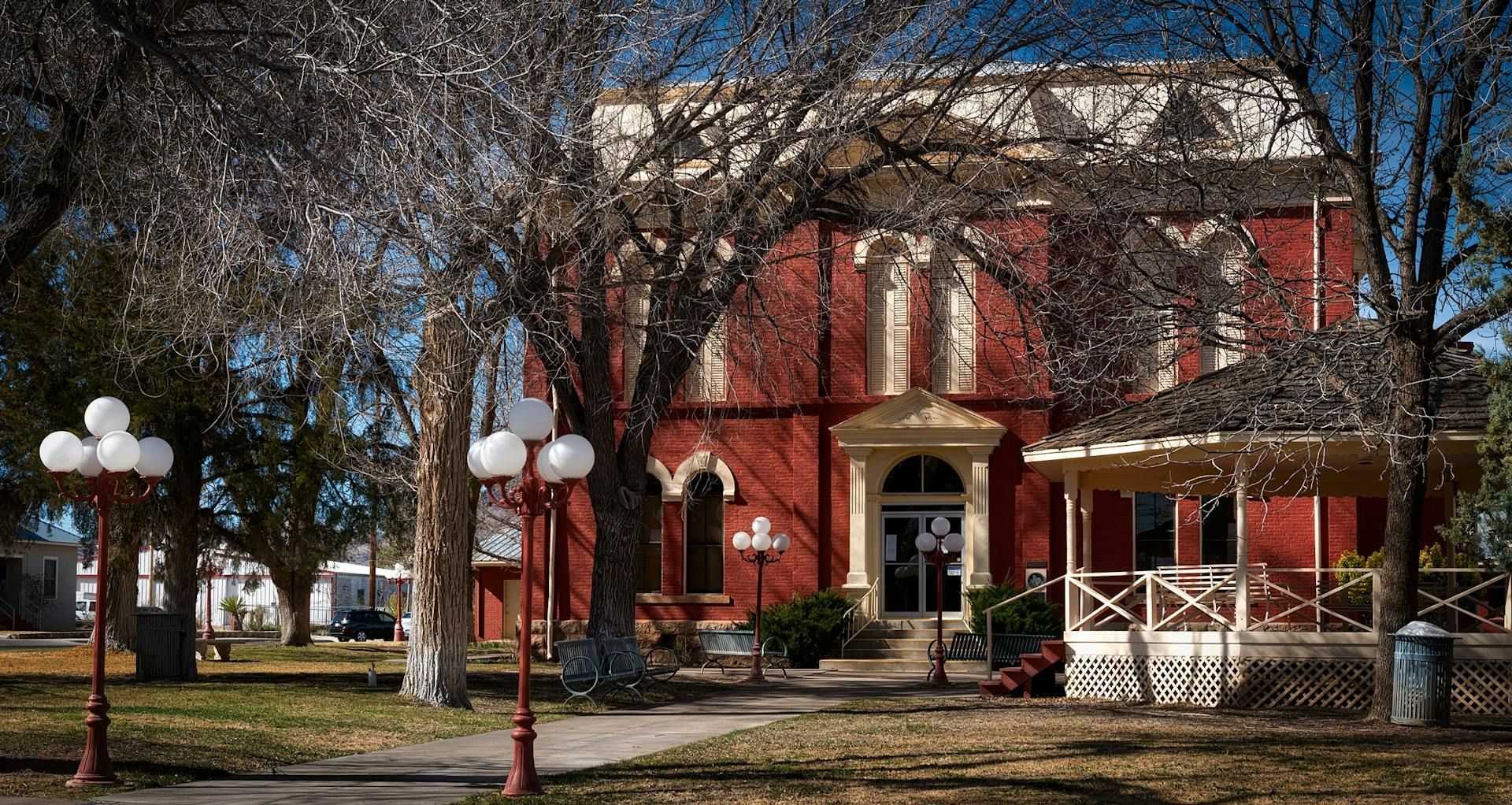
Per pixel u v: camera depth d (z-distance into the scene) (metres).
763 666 31.17
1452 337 16.30
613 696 21.11
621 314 19.69
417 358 14.62
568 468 11.31
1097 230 19.56
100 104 12.02
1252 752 13.45
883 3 17.16
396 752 13.77
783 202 20.11
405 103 10.67
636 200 18.00
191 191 11.39
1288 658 19.50
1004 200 18.50
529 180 12.66
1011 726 16.22
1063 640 21.44
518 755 10.95
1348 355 16.86
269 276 11.45
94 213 13.85
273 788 11.16
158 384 21.17
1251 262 17.50
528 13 12.74
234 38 12.61
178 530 23.78
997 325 30.25
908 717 17.78
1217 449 19.61
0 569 56.59
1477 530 16.81
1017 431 32.28
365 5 11.19
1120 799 10.63
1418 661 16.52
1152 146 18.42
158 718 15.38
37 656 29.28
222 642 30.53
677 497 33.47
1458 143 16.05
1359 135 16.53
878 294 33.38
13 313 19.50
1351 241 26.84
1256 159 18.06
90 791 10.72
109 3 11.25
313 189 10.48
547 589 33.59
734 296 23.16
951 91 18.47
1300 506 30.86
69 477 21.06
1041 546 31.72
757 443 33.34
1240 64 17.06
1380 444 17.38
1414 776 11.85
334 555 27.19
